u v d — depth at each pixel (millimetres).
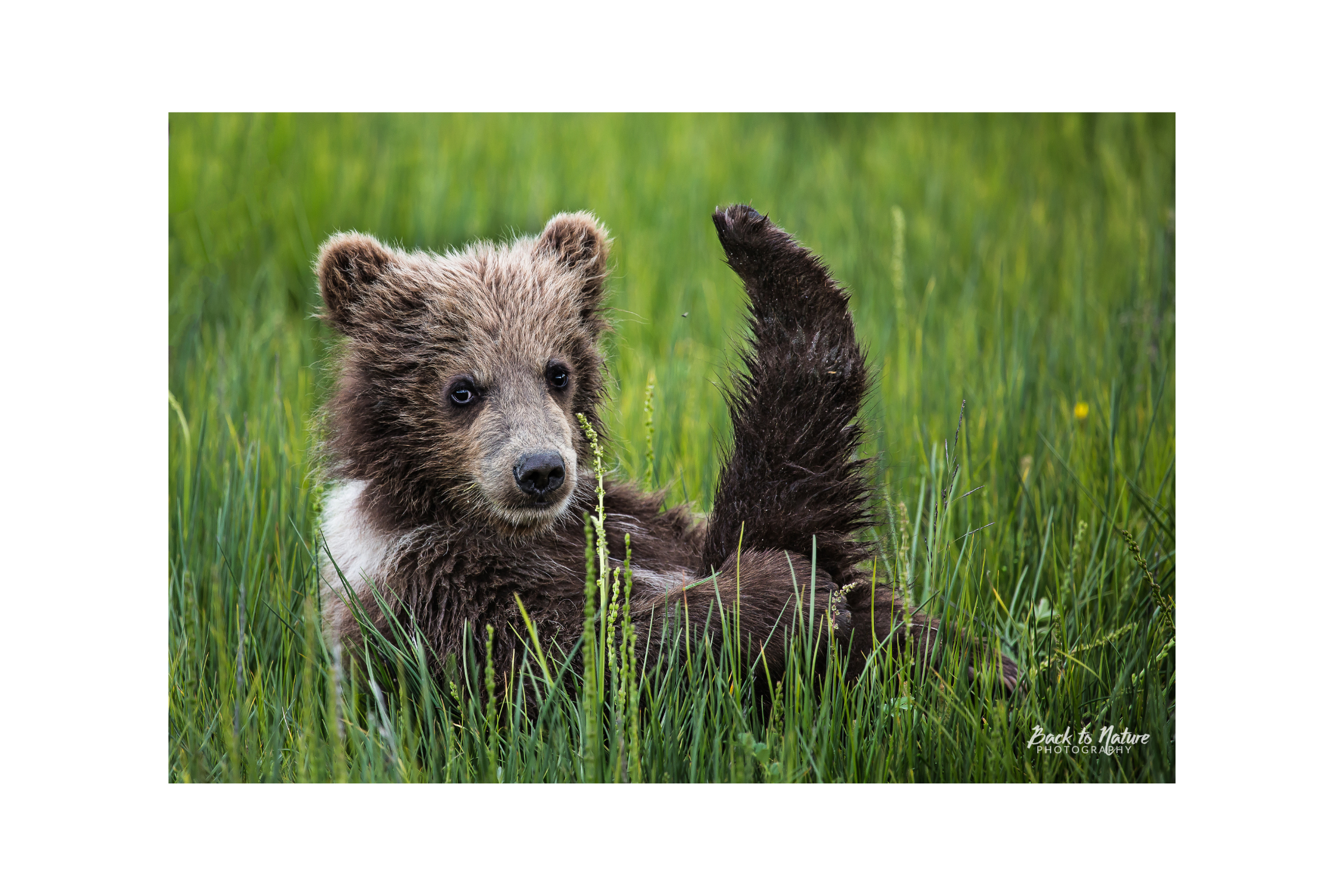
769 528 8891
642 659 8383
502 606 8828
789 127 24469
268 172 18906
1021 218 19641
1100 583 10211
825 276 9164
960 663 8695
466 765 8055
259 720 8766
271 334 15188
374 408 9242
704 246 19391
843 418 9000
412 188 19562
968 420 12609
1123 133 22266
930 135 23016
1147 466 11828
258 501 11500
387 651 8734
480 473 8758
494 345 9016
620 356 15188
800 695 8148
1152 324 13977
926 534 10727
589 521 8398
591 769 7543
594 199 20109
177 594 10422
